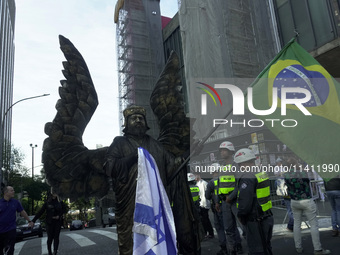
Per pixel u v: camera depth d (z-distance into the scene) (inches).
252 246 134.9
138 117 133.6
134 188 120.3
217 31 849.5
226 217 205.9
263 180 137.2
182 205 137.4
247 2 917.2
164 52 1605.6
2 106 2320.4
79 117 134.0
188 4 956.6
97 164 133.4
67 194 131.6
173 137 150.3
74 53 139.1
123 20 1652.3
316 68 135.9
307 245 215.2
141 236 110.0
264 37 870.4
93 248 304.3
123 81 1646.2
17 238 687.1
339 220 229.1
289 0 564.4
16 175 1504.7
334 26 475.2
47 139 128.8
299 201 193.6
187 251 138.7
